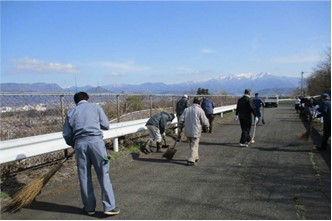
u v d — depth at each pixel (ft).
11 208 19.13
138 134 43.78
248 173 26.84
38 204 20.43
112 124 35.42
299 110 94.27
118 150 34.55
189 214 18.25
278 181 24.40
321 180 24.50
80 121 18.78
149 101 50.42
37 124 28.14
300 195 21.17
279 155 33.83
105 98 39.81
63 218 18.21
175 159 32.99
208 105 52.03
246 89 39.63
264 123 66.64
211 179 25.27
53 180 24.41
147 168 29.30
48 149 25.67
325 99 35.63
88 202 18.62
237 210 18.72
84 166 18.78
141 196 21.48
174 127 48.21
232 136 48.70
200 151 36.81
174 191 22.41
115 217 18.19
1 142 23.27
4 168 25.16
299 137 46.16
